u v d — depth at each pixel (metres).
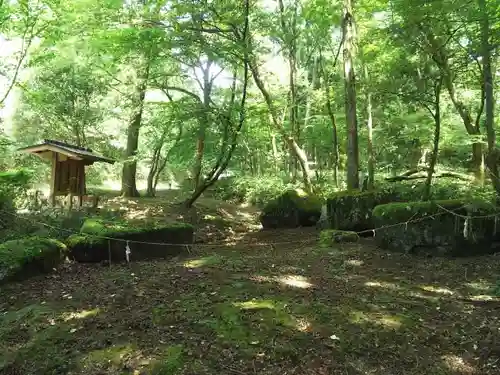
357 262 7.93
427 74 9.20
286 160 21.30
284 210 13.52
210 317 5.04
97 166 20.84
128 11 12.12
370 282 6.64
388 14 12.12
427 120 14.26
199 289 6.11
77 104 15.95
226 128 13.77
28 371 4.00
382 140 16.98
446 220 8.00
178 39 11.88
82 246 7.57
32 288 6.14
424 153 17.55
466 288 6.23
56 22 10.94
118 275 6.82
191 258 8.44
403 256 8.18
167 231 8.73
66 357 4.16
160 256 8.47
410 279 6.77
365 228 10.57
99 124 18.02
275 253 9.12
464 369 4.06
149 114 16.62
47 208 10.02
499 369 4.04
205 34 13.03
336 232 9.91
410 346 4.46
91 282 6.45
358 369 4.04
